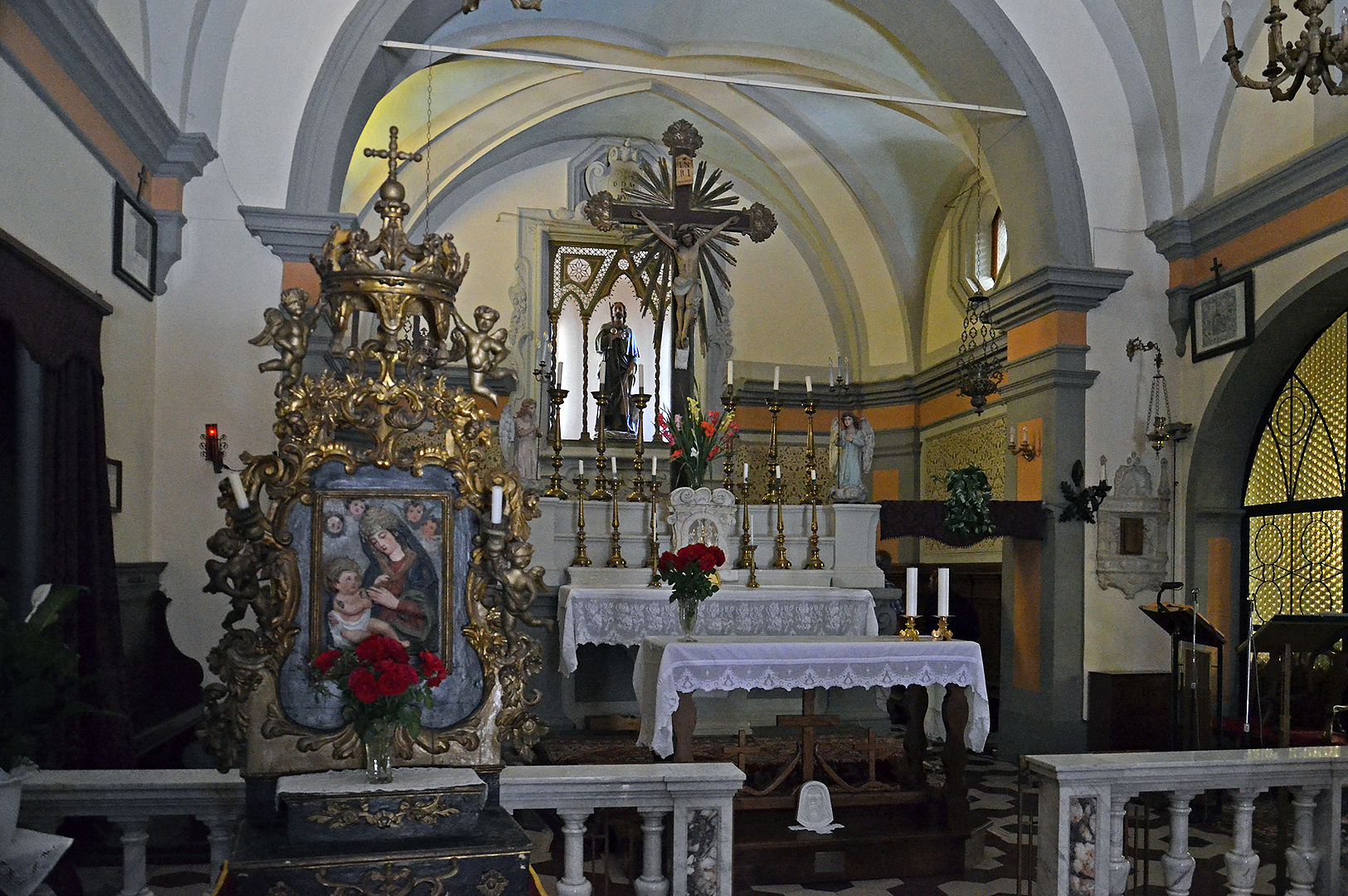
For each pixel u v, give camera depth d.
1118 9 9.12
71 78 5.83
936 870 5.89
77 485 5.70
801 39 10.75
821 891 5.62
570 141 13.02
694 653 5.44
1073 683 8.88
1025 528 8.92
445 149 11.81
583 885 3.72
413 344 3.38
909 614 6.09
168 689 7.32
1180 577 9.05
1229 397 8.62
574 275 13.22
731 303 13.54
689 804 3.80
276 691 3.16
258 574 3.21
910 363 13.28
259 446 7.77
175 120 7.47
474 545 3.36
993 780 8.43
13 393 5.36
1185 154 9.00
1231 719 8.21
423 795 2.95
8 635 3.12
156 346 7.70
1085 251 9.14
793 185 13.05
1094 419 9.07
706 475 8.91
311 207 8.02
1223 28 8.64
